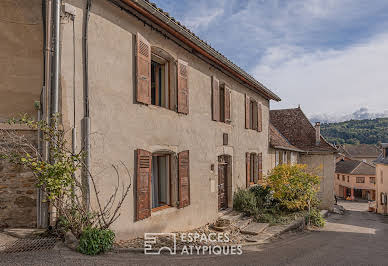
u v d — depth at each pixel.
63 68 4.94
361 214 23.38
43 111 4.95
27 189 4.90
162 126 6.97
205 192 8.69
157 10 6.13
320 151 18.30
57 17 4.89
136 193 6.11
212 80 9.27
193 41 7.49
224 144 9.98
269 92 13.38
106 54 5.62
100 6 5.54
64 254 4.21
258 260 5.32
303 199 11.45
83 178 5.07
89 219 4.82
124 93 5.97
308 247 7.07
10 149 4.78
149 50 6.64
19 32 5.10
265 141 14.00
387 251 7.09
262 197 11.83
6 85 5.02
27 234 4.61
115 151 5.71
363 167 42.34
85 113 5.20
